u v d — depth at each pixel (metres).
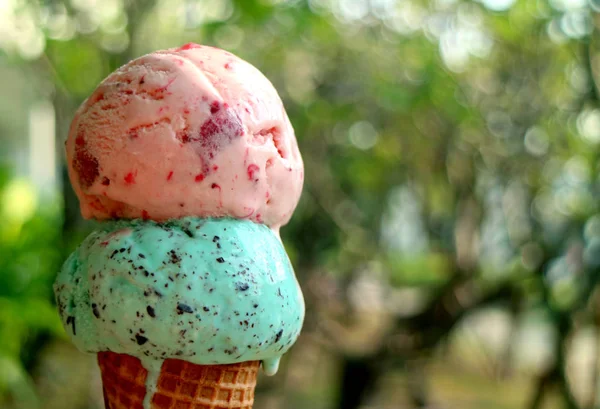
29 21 0.88
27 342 0.91
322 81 1.06
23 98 1.37
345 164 1.11
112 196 0.45
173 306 0.44
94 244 0.45
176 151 0.45
